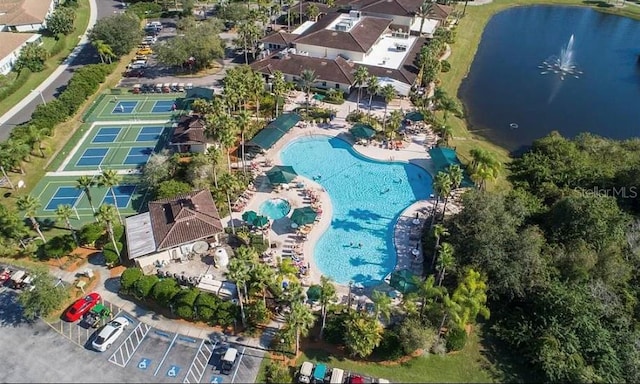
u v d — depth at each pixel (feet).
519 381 180.96
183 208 228.22
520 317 199.41
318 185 273.95
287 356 184.34
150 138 312.29
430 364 184.75
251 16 443.73
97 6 542.98
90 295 203.41
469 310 175.32
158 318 198.70
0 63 379.14
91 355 183.32
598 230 224.74
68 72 396.57
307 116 326.65
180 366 179.93
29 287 205.87
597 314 196.75
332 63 365.81
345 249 233.14
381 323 196.03
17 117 331.77
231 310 192.95
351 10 474.90
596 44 494.18
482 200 228.84
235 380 175.63
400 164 291.79
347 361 183.83
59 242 222.89
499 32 514.27
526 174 288.51
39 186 269.85
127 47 401.70
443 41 437.17
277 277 189.06
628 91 401.90
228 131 245.86
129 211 251.60
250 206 256.52
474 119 352.69
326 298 177.37
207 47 379.96
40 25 466.70
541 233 231.71
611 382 176.55
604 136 338.13
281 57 382.01
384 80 356.18
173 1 534.37
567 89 401.29
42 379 174.81
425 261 225.97
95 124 327.06
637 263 221.05
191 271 217.77
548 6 598.75
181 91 367.04
